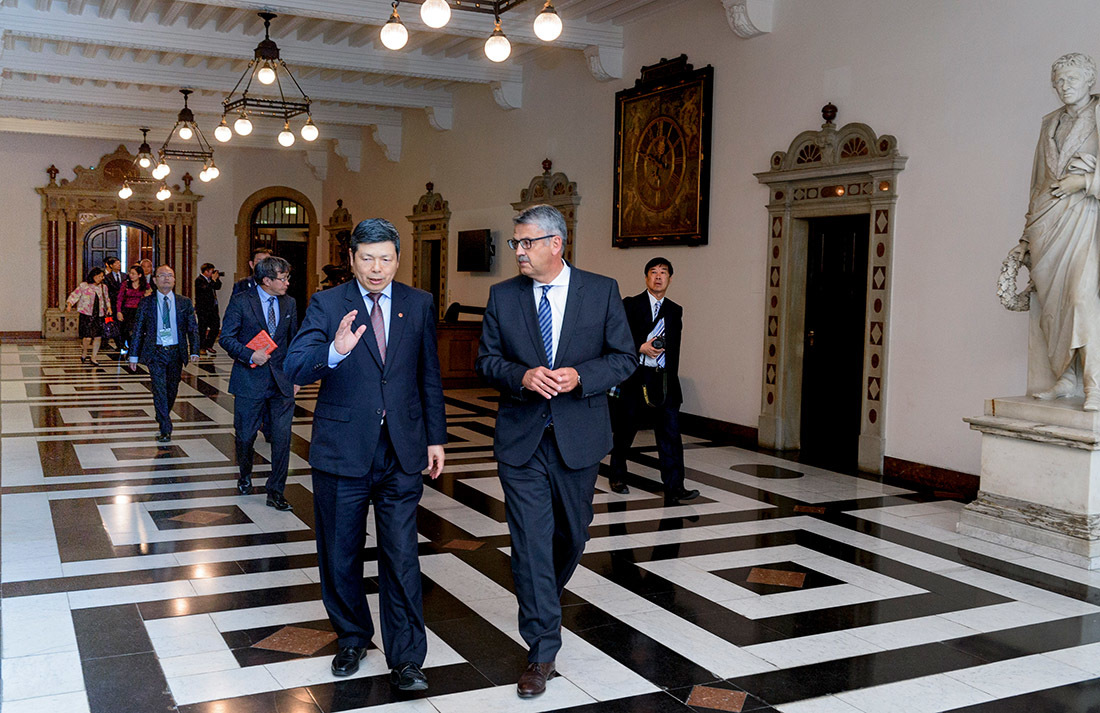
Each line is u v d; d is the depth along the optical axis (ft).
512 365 10.96
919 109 24.03
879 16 25.11
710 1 30.99
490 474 23.31
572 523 11.30
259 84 45.16
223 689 10.63
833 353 27.71
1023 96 21.45
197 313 56.39
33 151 65.31
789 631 12.99
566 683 11.06
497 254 45.32
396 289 10.91
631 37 34.96
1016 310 18.54
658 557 16.49
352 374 10.54
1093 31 19.99
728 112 30.35
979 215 22.48
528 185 42.39
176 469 22.89
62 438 26.76
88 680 10.80
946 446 23.31
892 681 11.35
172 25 35.96
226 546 16.40
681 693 10.86
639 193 34.27
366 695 10.57
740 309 29.99
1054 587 15.19
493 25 32.71
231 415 31.94
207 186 70.13
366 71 40.29
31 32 33.58
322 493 10.81
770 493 22.06
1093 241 17.06
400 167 56.29
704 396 31.65
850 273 27.07
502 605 13.70
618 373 11.07
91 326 49.98
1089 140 17.04
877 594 14.69
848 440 27.27
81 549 16.03
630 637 12.63
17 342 63.52
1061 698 10.98
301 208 72.84
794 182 27.58
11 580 14.30
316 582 14.53
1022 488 17.65
